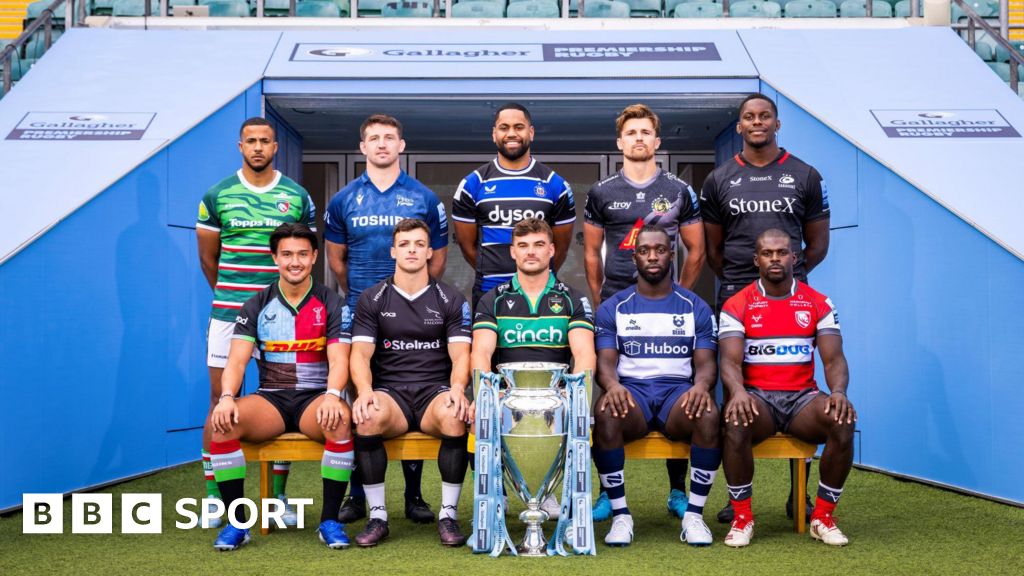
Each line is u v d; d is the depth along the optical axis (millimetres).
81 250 4156
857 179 4762
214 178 5090
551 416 2994
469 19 6582
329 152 7250
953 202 4164
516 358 3318
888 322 4508
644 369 3316
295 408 3244
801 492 3285
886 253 4535
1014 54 6504
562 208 3814
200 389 4973
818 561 2885
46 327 3939
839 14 8602
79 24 6484
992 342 3920
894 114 5035
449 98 5473
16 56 8164
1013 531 3332
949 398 4129
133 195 4500
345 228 3777
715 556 2949
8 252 3754
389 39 5977
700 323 3318
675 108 5730
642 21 6586
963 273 4082
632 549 3059
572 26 6527
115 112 5012
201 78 5383
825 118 5000
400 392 3277
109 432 4293
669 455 3262
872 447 4586
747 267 3695
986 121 4961
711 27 6547
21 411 3795
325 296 3311
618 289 3713
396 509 3787
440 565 2830
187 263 4883
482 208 3748
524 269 3273
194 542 3174
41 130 4805
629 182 3740
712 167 7223
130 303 4457
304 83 5434
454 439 3137
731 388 3148
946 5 6438
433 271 3838
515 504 3926
